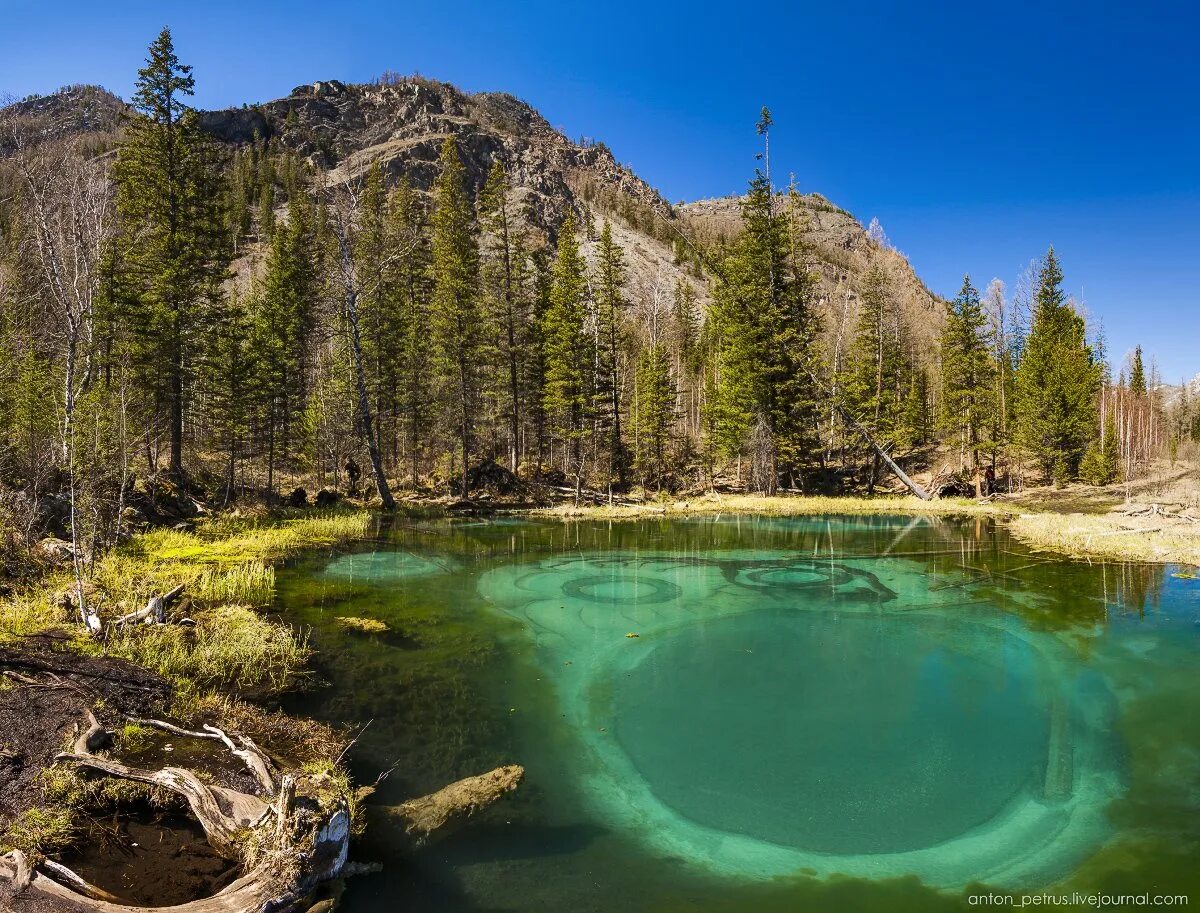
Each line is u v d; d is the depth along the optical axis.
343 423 27.36
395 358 30.17
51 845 3.76
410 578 12.47
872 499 29.11
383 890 3.96
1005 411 35.31
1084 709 7.08
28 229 12.71
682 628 9.71
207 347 21.56
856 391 32.03
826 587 12.23
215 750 5.03
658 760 5.92
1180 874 4.46
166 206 20.83
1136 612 10.59
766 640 9.22
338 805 3.92
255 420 23.14
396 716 6.47
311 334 32.53
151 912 3.24
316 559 14.03
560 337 30.72
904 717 6.85
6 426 12.27
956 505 26.64
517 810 5.00
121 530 13.06
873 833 4.92
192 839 4.03
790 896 4.19
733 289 31.08
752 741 6.31
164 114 20.81
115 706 5.46
